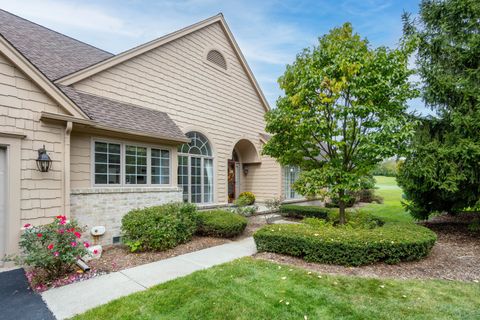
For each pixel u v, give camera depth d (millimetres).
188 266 4988
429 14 8164
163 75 9406
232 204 11992
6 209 4891
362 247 4852
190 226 6863
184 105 10094
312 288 3902
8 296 3750
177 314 3203
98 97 7488
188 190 10195
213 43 11477
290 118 6938
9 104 4961
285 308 3326
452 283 4148
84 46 9930
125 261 5297
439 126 8055
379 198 19062
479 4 7133
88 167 6465
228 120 12102
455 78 7480
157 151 8172
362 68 6156
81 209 6141
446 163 6984
